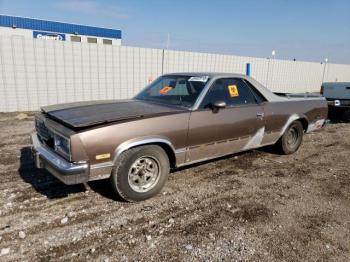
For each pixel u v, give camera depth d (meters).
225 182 4.29
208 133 4.11
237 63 15.65
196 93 4.20
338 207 3.62
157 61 12.34
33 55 9.50
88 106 3.94
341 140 7.16
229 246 2.77
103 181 4.11
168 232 2.97
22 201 3.47
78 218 3.16
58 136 3.26
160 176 3.67
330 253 2.72
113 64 11.18
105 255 2.58
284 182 4.37
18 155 5.09
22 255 2.54
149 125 3.49
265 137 5.08
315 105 6.01
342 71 23.84
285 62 18.56
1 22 23.83
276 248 2.76
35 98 9.80
